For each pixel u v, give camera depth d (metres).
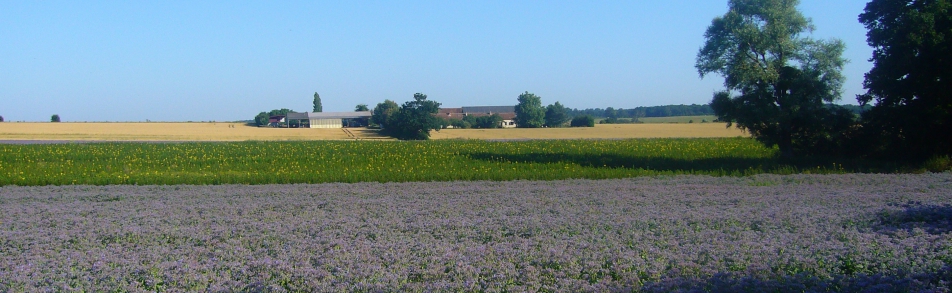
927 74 26.80
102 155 37.53
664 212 14.88
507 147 44.91
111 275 9.41
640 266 9.64
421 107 77.19
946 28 26.25
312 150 41.88
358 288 8.70
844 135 31.44
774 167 27.58
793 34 31.78
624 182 22.34
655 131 86.69
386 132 81.81
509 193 19.06
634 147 44.06
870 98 29.72
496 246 11.09
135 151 40.47
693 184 21.36
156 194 19.33
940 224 12.66
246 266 9.80
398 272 9.45
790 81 31.00
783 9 31.38
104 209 16.05
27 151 39.66
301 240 11.80
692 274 9.23
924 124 27.58
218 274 9.55
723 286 8.56
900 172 25.81
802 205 15.84
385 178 24.02
